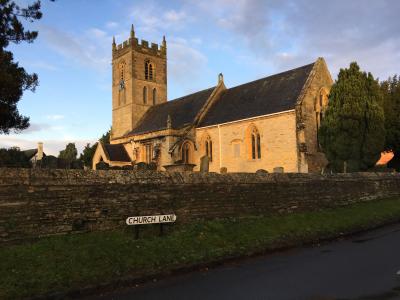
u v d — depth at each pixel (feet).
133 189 38.32
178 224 40.96
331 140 100.37
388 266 31.83
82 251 31.04
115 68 195.11
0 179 30.63
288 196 53.83
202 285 28.02
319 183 59.47
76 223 34.22
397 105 124.57
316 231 46.93
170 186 41.14
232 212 46.37
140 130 165.99
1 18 50.49
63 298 25.30
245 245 38.88
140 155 150.41
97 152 163.43
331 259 35.35
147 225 38.29
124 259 31.19
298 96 109.19
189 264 32.40
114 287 27.55
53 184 33.27
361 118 97.76
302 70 120.67
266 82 131.03
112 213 36.63
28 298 24.34
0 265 27.22
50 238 32.32
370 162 98.89
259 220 47.62
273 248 39.70
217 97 147.02
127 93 184.96
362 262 33.63
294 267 32.71
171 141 133.08
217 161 128.98
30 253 29.43
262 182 50.44
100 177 36.37
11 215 30.86
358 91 98.27
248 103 127.03
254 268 32.78
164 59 195.52
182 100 164.55
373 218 57.57
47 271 27.50
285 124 107.96
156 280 29.60
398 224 57.72
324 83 116.57
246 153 118.83
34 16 53.01
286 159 106.93
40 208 32.40
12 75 52.60
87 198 35.19
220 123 127.54
